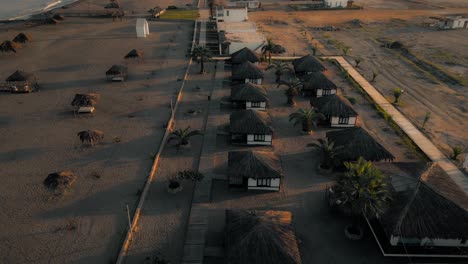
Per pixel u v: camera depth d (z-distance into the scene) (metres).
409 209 29.11
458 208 29.06
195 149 44.06
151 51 80.25
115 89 60.59
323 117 46.94
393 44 82.88
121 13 111.06
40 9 138.12
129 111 53.28
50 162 41.38
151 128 48.72
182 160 41.88
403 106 54.94
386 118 50.91
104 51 80.44
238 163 36.56
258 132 43.38
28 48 82.31
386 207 29.58
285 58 75.31
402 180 32.03
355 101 55.19
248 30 86.56
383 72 68.81
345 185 29.05
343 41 89.00
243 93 52.59
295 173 39.69
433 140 45.97
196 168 40.38
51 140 45.81
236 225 28.72
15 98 57.50
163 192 36.69
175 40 88.81
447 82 64.06
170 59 75.00
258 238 26.88
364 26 103.50
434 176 33.03
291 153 43.25
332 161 39.16
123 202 35.31
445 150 43.84
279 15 117.94
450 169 40.09
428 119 51.00
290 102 54.94
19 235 31.33
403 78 65.94
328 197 35.41
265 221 28.31
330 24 106.06
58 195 36.06
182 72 68.00
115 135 46.94
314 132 47.91
